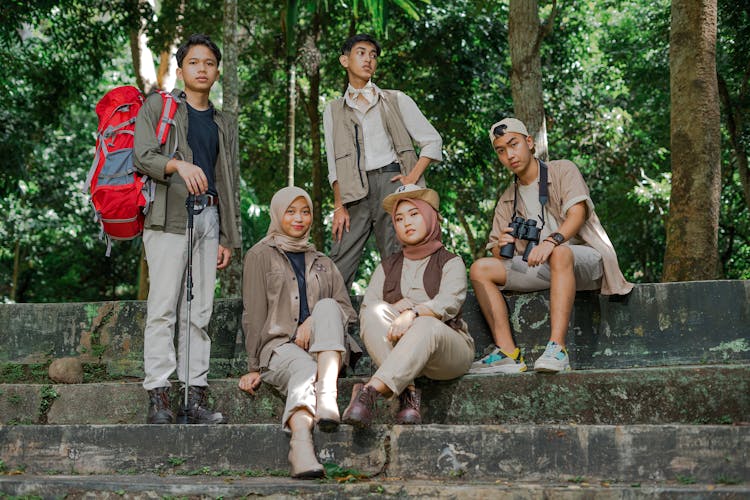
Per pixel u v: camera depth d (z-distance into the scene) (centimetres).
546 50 1442
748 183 1232
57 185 1661
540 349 519
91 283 2098
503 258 507
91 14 1207
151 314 459
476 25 1242
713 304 506
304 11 1289
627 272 1742
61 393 482
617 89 1587
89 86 1438
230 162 503
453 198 1525
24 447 426
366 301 465
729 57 1289
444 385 444
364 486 352
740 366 411
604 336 516
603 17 1588
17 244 1842
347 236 552
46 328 569
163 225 461
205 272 479
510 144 510
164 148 472
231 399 470
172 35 1238
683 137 713
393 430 391
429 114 1303
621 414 421
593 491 332
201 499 358
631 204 1620
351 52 558
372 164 547
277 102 1461
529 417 432
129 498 365
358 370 541
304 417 397
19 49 1284
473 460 378
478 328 529
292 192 481
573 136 1562
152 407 448
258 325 464
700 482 352
